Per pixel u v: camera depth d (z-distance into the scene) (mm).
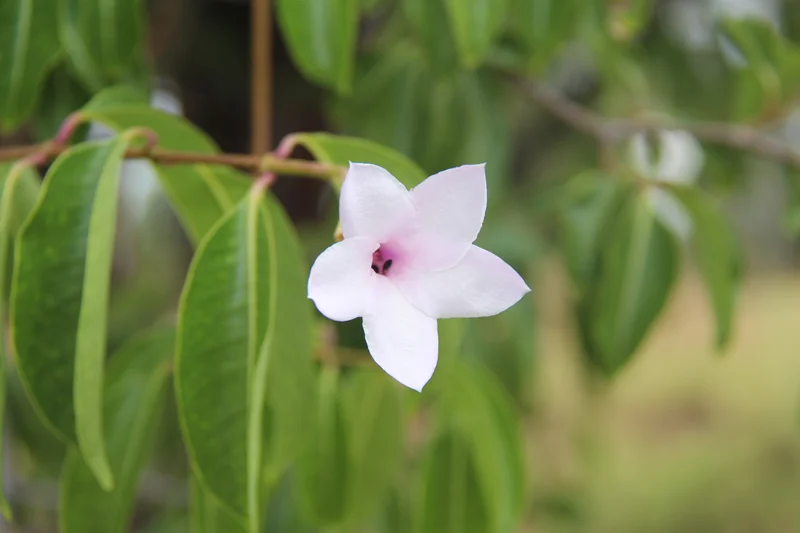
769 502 2188
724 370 2893
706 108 1094
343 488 674
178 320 569
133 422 656
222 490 571
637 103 1020
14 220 638
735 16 913
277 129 1001
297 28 663
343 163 611
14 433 795
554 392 1580
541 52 721
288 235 618
